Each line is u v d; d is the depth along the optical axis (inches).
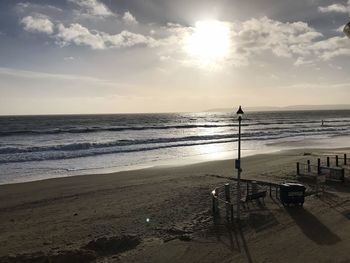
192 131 2694.4
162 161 1136.8
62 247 391.2
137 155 1286.9
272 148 1489.9
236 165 446.9
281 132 2432.3
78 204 591.2
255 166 951.0
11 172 944.3
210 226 433.4
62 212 544.1
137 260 342.6
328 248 354.0
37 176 887.7
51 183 783.1
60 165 1061.1
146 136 2165.4
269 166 930.7
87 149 1438.2
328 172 679.7
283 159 1079.0
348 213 467.2
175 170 938.7
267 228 417.1
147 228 446.0
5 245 405.7
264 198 559.5
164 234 420.5
